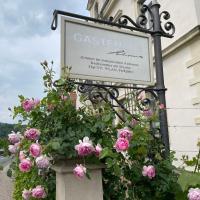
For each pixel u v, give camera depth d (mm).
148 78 2920
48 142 2018
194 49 5727
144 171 2195
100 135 2182
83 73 2596
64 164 1958
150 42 3021
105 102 2549
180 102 6148
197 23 5559
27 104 2264
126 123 2371
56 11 2611
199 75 5617
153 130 2609
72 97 2312
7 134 2422
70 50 2588
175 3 6234
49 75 2318
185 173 1921
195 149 5574
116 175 2158
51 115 2215
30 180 2475
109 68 2730
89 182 1976
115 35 2842
